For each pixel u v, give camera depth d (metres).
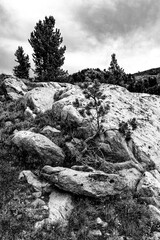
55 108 16.95
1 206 9.25
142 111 17.25
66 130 14.87
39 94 20.80
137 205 9.70
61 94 20.67
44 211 9.01
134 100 18.89
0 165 11.89
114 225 8.74
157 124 16.17
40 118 16.77
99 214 9.20
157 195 10.13
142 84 26.89
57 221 8.53
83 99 16.78
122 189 10.40
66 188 9.71
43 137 12.82
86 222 8.68
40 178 10.97
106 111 14.17
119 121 14.34
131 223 8.89
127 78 29.64
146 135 14.20
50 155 12.12
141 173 11.84
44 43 33.81
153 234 8.48
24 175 11.07
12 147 13.40
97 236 8.20
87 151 12.59
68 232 8.27
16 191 10.10
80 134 13.91
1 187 10.31
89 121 14.07
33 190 10.22
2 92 26.55
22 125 16.48
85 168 11.06
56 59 33.75
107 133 12.98
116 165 12.05
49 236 7.95
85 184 9.68
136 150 12.79
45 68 34.66
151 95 22.12
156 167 12.30
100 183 9.91
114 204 9.74
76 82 33.06
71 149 12.78
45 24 34.75
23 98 21.84
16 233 8.01
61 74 33.66
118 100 17.44
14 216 8.75
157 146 13.64
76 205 9.45
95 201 9.76
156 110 18.66
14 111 20.11
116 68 31.61
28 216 8.74
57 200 9.55
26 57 39.78
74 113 14.72
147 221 8.99
